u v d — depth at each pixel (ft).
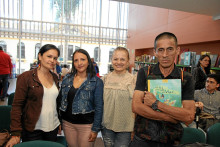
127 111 4.82
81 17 32.14
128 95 4.81
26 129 4.66
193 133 4.83
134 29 25.59
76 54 4.91
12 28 29.30
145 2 8.95
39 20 30.25
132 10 26.61
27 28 29.91
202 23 11.73
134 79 5.03
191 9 9.53
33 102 4.62
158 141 3.07
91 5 32.22
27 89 4.56
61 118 5.45
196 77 9.62
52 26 31.09
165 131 3.05
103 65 34.81
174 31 15.29
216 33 10.53
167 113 2.92
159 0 8.41
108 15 33.32
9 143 4.19
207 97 7.46
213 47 12.12
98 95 4.95
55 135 5.14
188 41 13.28
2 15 28.60
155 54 3.20
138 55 25.59
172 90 3.05
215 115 7.18
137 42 24.39
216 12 9.83
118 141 4.91
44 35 30.86
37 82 4.61
